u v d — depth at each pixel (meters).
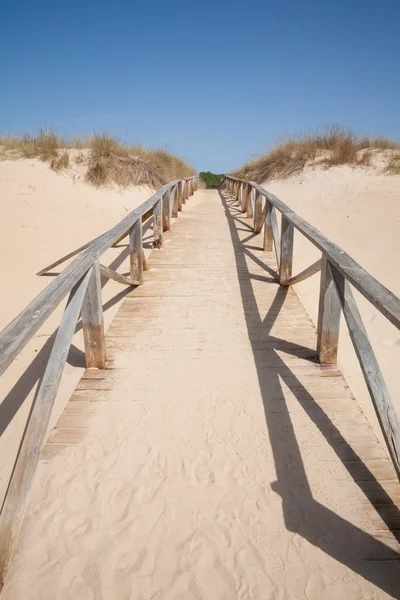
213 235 8.19
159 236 7.16
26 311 2.21
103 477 2.43
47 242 6.48
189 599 1.81
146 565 1.95
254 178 15.20
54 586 1.87
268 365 3.49
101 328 3.42
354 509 2.19
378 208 8.21
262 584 1.86
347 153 12.15
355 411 2.92
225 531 2.10
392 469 2.43
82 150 11.22
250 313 4.52
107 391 3.19
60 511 2.22
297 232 7.93
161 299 4.95
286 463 2.50
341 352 3.77
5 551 1.93
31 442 2.16
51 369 2.47
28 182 9.23
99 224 7.86
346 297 2.79
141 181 11.38
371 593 1.81
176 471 2.46
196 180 19.12
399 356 3.64
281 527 2.11
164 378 3.35
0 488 2.43
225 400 3.07
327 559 1.96
